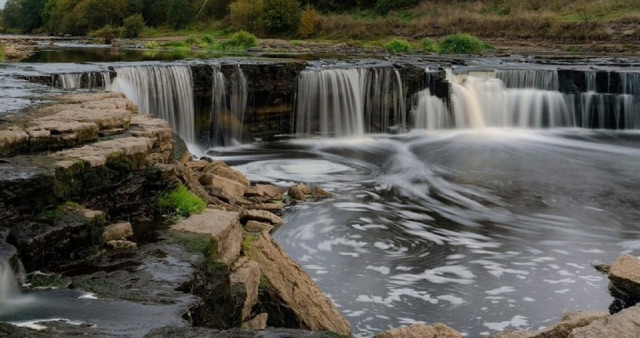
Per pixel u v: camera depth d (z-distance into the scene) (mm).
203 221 8695
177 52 40812
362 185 18297
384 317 9891
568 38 54781
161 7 82062
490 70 30250
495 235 14008
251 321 8188
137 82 21359
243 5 69688
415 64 31281
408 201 16688
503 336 7930
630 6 57125
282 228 13516
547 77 29641
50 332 5395
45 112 11234
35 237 6711
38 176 7188
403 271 11648
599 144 25688
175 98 22266
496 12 64938
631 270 10234
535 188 18516
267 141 25109
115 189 8500
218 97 23484
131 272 6914
